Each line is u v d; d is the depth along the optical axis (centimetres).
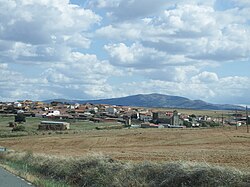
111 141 9212
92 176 2036
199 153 5359
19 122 16500
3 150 5847
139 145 8150
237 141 8394
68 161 2509
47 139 10031
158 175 1734
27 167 3152
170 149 6650
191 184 1521
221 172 1494
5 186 2023
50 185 1980
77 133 12256
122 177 1842
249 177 1413
